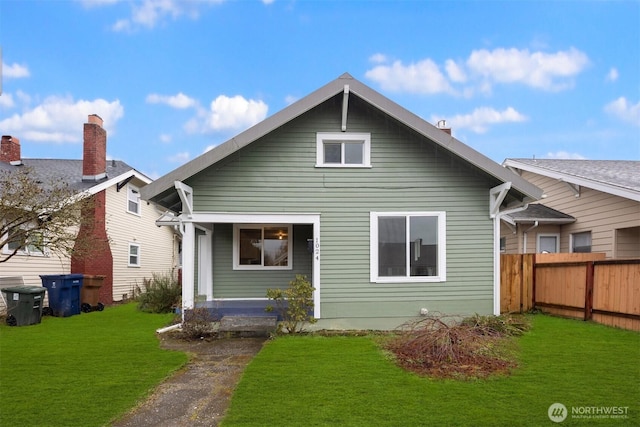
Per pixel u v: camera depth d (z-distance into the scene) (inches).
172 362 261.1
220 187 365.7
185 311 354.3
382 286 370.0
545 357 257.8
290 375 227.8
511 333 322.7
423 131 349.4
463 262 374.6
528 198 368.2
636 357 257.4
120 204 700.7
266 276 454.0
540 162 666.2
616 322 348.5
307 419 171.6
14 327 399.5
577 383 210.5
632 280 334.0
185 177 339.9
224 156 341.4
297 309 350.3
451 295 372.2
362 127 378.3
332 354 271.9
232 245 453.4
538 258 449.4
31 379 225.5
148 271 820.6
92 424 170.4
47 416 176.9
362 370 235.8
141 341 325.1
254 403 188.9
